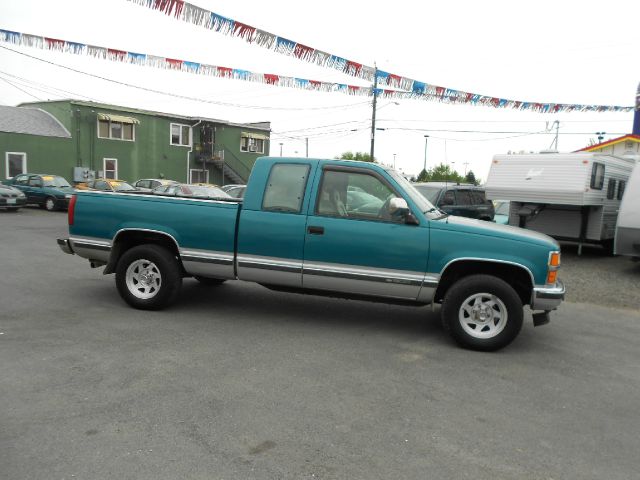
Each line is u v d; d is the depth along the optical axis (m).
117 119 33.66
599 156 11.80
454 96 12.62
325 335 5.53
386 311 6.68
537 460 3.16
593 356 5.26
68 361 4.40
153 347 4.87
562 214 13.06
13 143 29.61
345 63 10.23
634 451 3.32
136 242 6.34
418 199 5.70
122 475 2.81
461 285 5.21
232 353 4.81
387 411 3.74
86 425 3.33
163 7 7.76
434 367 4.71
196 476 2.83
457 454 3.19
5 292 6.78
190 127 38.44
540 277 5.11
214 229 5.76
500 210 15.17
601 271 10.82
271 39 9.02
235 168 41.72
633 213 10.05
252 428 3.39
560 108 13.35
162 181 21.61
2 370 4.15
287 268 5.59
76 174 31.91
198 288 7.52
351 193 5.52
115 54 10.17
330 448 3.19
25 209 22.31
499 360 4.99
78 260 9.55
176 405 3.67
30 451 3.00
